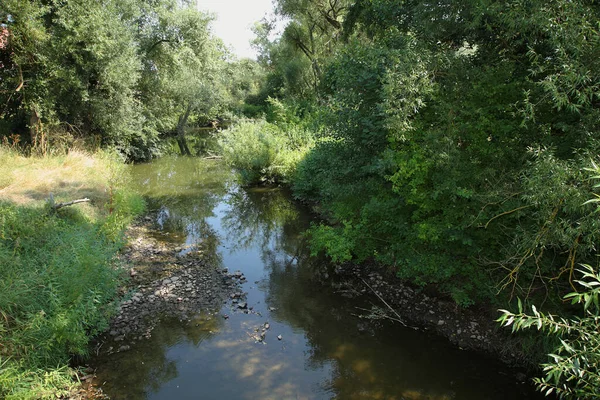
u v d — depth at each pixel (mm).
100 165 13062
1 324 4055
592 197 3295
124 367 4883
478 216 4918
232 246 9422
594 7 4367
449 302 6066
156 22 19375
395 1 7012
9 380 3650
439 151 5336
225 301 6602
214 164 20359
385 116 5699
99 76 14570
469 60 5969
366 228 7121
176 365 4957
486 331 5410
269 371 4879
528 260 4828
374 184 7027
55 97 13555
